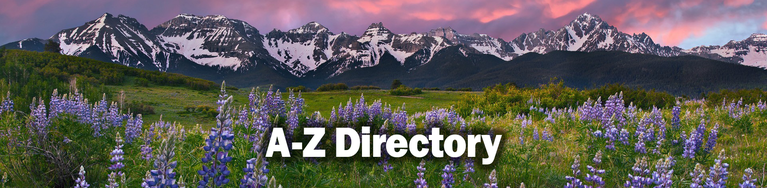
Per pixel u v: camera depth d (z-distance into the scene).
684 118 12.19
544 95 23.72
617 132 7.19
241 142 5.92
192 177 5.08
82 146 6.99
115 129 9.50
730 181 6.17
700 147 7.12
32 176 6.04
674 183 5.40
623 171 6.13
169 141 3.37
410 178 5.67
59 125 8.77
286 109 9.40
